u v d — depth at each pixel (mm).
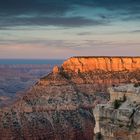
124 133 49219
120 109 49969
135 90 51375
